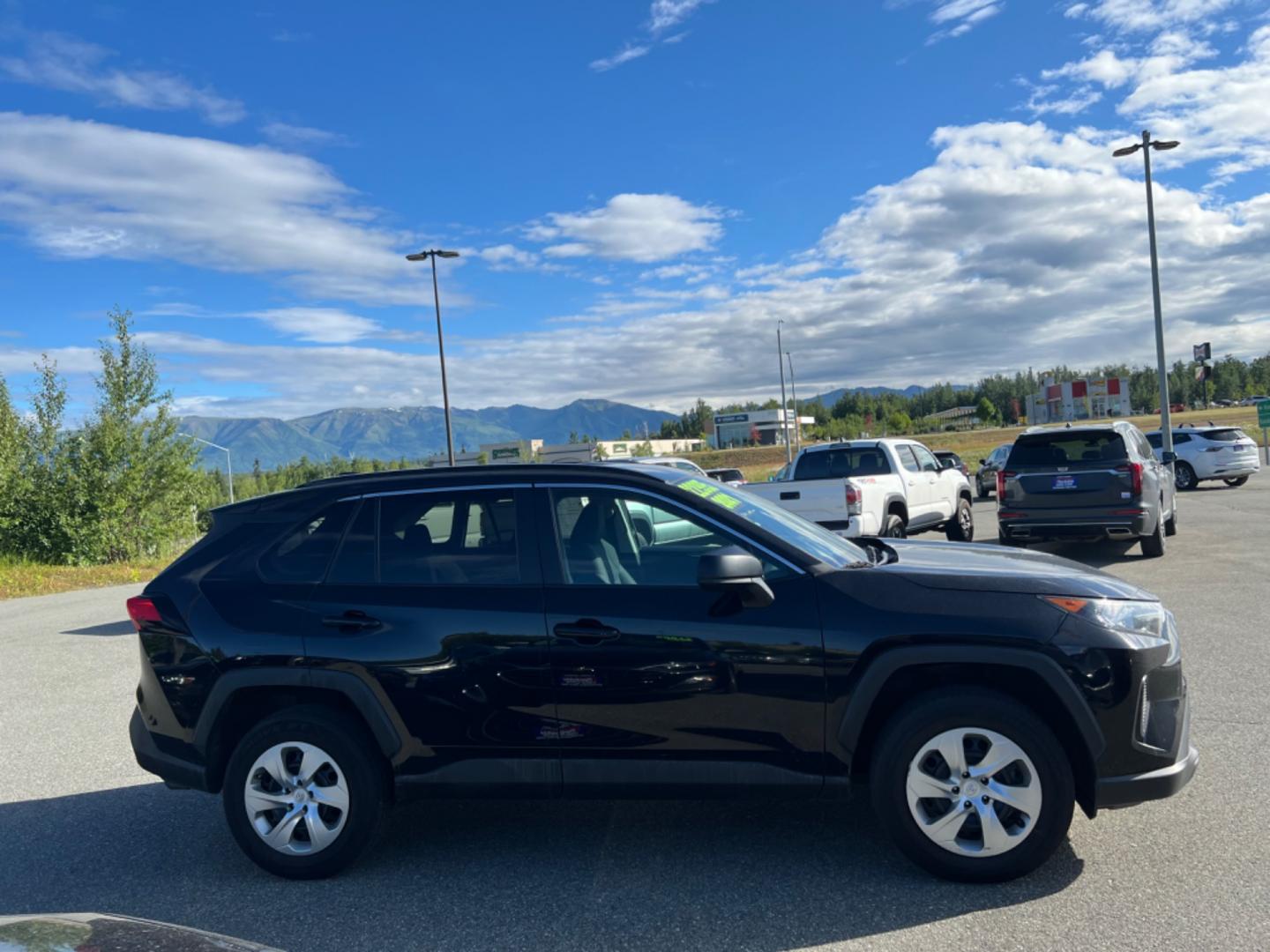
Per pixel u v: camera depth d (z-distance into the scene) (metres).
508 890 3.86
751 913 3.53
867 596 3.79
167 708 4.24
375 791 4.09
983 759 3.65
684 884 3.81
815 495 11.85
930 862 3.68
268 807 4.12
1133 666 3.61
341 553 4.30
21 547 23.77
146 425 25.14
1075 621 3.64
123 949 1.94
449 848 4.34
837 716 3.73
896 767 3.69
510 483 4.27
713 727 3.82
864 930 3.36
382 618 4.08
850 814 4.48
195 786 4.21
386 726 4.01
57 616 14.52
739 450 121.50
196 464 26.20
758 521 4.19
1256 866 3.67
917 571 3.91
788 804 4.66
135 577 21.20
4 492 23.42
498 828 4.56
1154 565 11.63
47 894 4.07
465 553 4.18
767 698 3.78
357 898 3.87
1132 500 11.57
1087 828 4.16
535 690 3.94
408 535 4.27
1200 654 7.07
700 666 3.82
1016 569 4.02
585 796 3.95
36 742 6.69
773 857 4.03
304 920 3.68
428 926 3.58
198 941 2.02
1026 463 12.26
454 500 4.29
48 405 24.31
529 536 4.15
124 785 5.61
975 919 3.39
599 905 3.67
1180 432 24.64
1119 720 3.60
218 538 4.50
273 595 4.24
